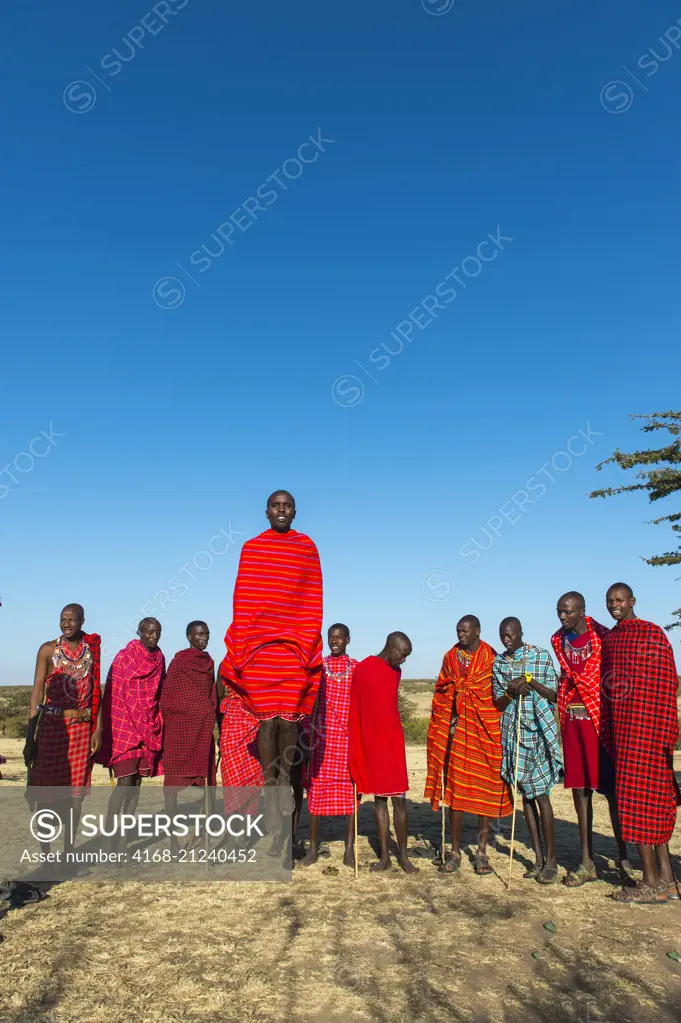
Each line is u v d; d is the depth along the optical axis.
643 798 6.23
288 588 7.04
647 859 6.21
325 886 6.65
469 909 5.98
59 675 7.07
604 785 6.86
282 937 5.32
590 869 6.84
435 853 7.87
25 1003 4.23
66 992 4.38
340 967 4.79
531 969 4.80
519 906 6.07
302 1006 4.23
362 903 6.14
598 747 6.81
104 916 5.78
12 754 16.59
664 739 6.27
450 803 7.35
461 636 7.61
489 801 7.18
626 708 6.39
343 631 7.82
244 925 5.58
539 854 7.05
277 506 7.14
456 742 7.40
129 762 7.87
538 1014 4.19
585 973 4.74
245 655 6.92
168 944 5.17
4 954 4.96
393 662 7.53
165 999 4.30
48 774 6.98
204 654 8.25
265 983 4.53
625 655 6.46
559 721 7.09
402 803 7.23
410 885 6.70
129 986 4.47
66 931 5.42
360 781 7.30
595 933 5.45
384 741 7.21
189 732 7.96
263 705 6.84
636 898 6.17
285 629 6.99
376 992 4.44
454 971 4.75
